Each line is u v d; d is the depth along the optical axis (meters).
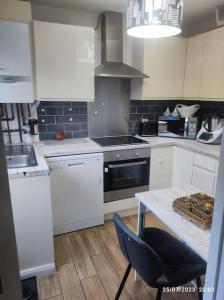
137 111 3.07
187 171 2.62
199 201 1.29
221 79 2.42
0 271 0.48
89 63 2.30
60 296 1.66
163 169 2.79
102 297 1.64
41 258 1.82
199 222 1.13
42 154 2.08
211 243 0.69
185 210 1.22
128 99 2.98
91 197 2.42
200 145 2.53
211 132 2.60
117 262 1.99
